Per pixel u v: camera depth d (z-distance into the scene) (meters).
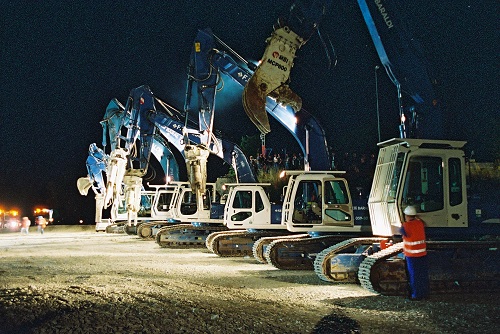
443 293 10.64
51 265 15.27
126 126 23.83
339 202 14.67
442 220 11.09
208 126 18.81
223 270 14.45
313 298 10.02
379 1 12.21
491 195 11.52
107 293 9.62
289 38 13.86
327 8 13.92
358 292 10.79
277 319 8.00
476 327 7.70
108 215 40.66
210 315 8.07
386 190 11.17
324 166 16.09
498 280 10.87
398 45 12.12
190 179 18.95
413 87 12.09
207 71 18.81
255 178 21.59
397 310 8.96
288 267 14.70
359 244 12.43
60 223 66.81
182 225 23.47
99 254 19.52
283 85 14.16
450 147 11.34
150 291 10.12
